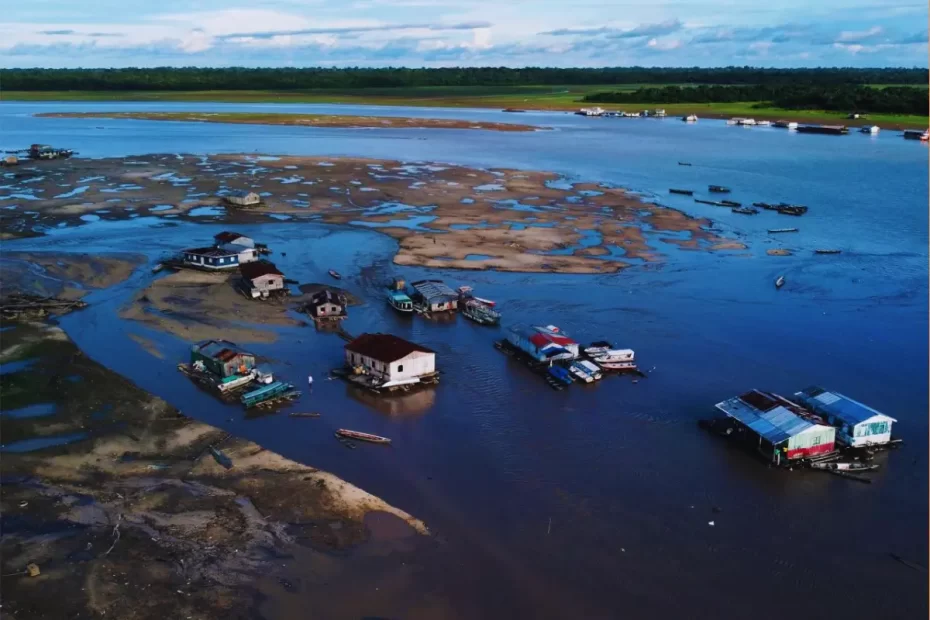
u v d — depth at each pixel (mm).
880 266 91312
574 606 34875
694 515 41938
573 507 42438
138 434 48656
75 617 32719
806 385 58531
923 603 35406
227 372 56406
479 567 37219
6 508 40281
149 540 38062
